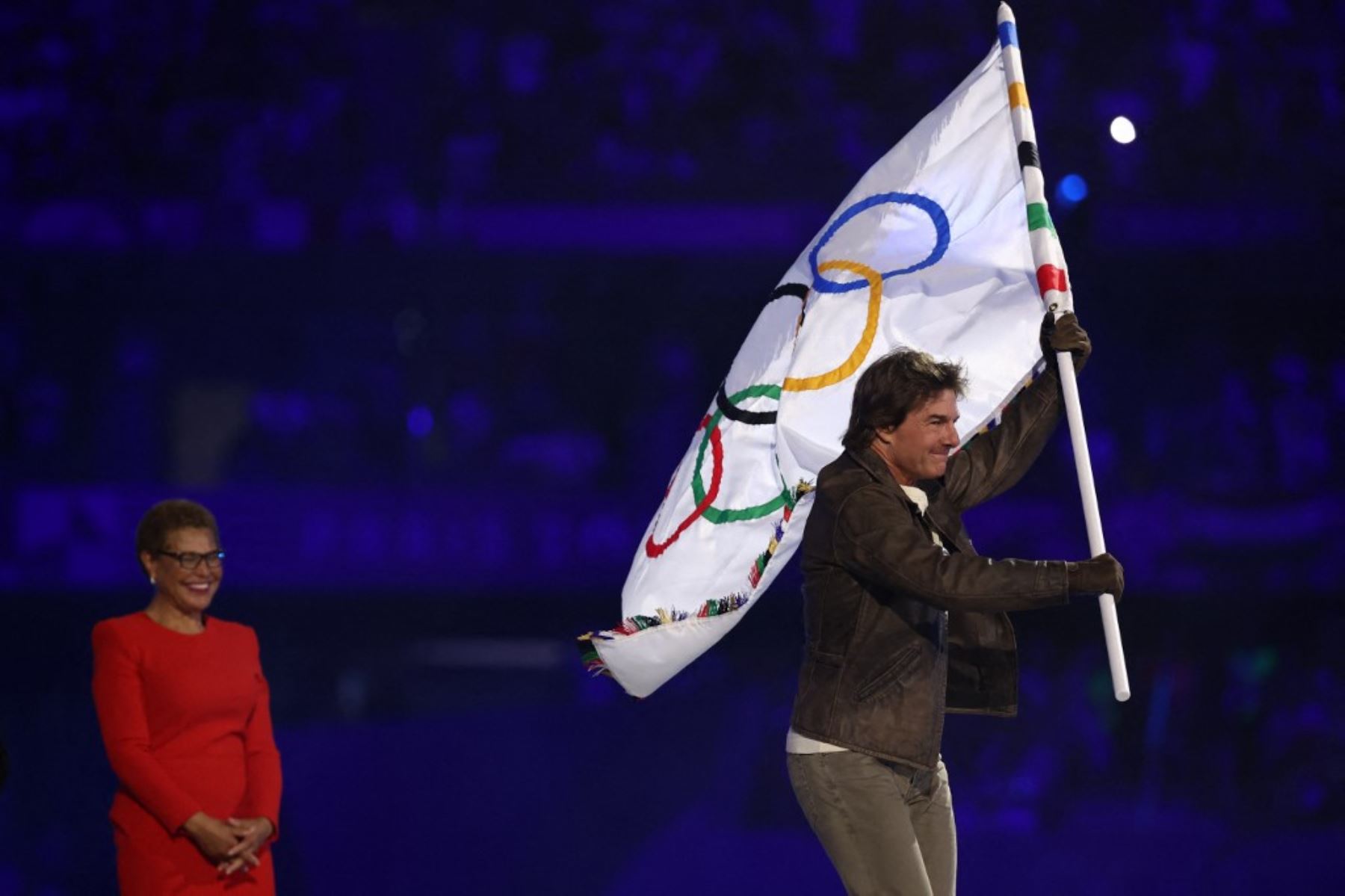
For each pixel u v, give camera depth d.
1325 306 42.41
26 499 40.19
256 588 40.50
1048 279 12.09
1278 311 42.69
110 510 40.28
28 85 43.94
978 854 25.23
